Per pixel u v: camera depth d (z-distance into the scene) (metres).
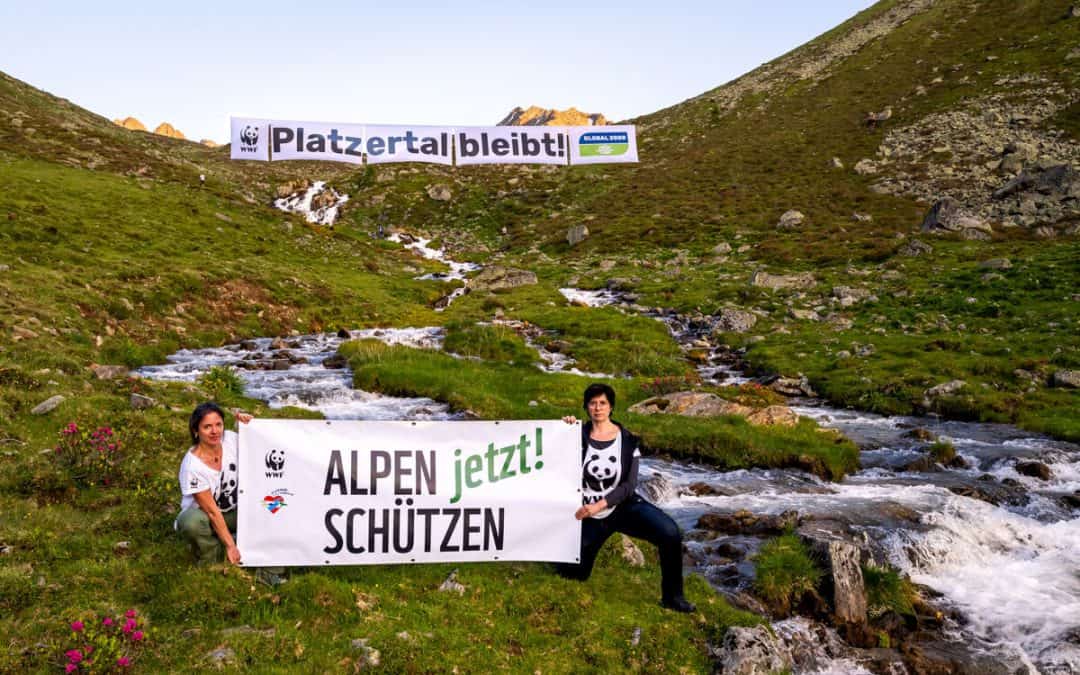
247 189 112.94
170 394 15.33
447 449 7.79
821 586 9.12
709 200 83.81
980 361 25.83
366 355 25.86
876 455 17.61
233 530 7.83
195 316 32.12
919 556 11.00
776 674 7.24
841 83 120.00
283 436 7.50
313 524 7.55
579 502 7.93
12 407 11.66
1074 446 18.52
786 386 25.91
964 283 38.69
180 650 6.40
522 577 8.36
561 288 54.56
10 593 6.79
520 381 22.91
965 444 18.61
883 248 52.31
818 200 76.50
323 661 6.41
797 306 40.00
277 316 36.03
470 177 114.88
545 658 6.95
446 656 6.69
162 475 10.05
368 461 7.65
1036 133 78.50
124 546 8.12
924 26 130.12
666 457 16.48
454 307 46.16
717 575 9.68
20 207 39.69
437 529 7.77
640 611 7.93
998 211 60.62
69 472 9.58
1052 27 106.62
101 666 5.93
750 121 117.62
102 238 39.28
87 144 69.00
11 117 71.69
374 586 7.79
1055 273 37.47
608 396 7.73
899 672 8.00
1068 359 25.33
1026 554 11.73
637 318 39.62
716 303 42.97
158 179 63.16
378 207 103.38
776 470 15.84
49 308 25.00
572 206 95.62
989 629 9.11
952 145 82.50
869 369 26.23
